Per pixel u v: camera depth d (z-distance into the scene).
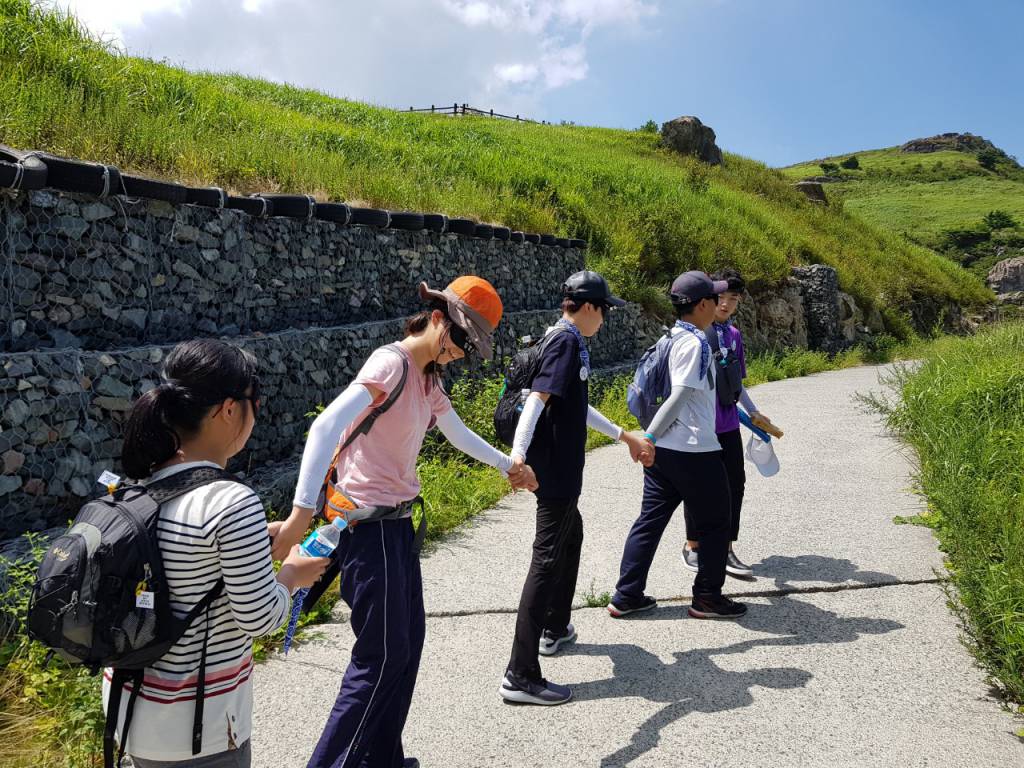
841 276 23.64
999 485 5.29
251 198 6.56
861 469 7.42
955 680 3.39
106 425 4.71
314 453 2.12
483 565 4.95
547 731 3.06
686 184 24.08
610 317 13.21
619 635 3.94
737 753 2.88
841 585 4.50
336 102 19.12
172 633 1.53
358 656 2.33
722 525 4.01
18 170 4.39
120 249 5.25
